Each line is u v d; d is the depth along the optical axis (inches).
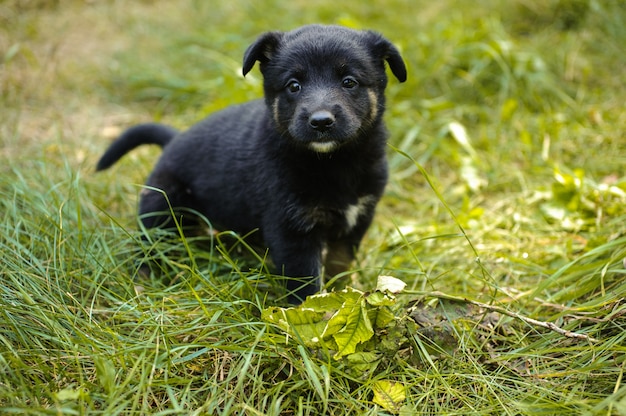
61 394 42.3
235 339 45.5
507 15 72.1
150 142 55.1
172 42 70.1
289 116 49.0
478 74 64.4
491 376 44.5
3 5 72.1
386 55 50.1
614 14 68.4
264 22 71.4
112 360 43.9
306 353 44.4
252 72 64.0
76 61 68.1
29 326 44.9
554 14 70.7
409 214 56.2
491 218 54.6
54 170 55.9
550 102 62.9
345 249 51.8
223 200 51.4
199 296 47.3
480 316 46.9
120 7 78.6
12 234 49.3
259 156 50.1
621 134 58.9
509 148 59.5
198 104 64.2
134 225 52.9
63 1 77.0
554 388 43.9
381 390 44.1
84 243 49.6
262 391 43.9
